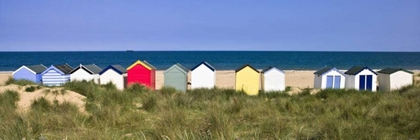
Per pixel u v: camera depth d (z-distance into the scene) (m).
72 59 86.38
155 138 6.46
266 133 6.97
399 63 67.31
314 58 89.38
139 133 7.24
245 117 8.84
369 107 9.44
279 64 63.62
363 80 17.25
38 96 11.00
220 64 64.81
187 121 7.65
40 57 97.06
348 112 8.72
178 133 6.17
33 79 16.89
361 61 73.69
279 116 8.88
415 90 12.54
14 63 69.38
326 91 14.97
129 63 71.88
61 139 6.39
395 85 17.23
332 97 12.77
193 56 105.81
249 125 7.91
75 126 7.48
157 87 20.11
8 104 9.69
